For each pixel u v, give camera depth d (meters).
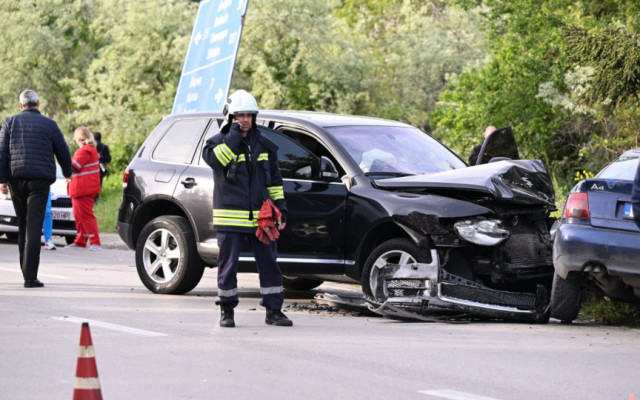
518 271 23.17
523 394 14.42
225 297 20.97
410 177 24.08
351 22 132.00
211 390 14.34
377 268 23.48
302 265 24.75
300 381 15.08
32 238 27.81
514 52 80.56
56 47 108.38
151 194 27.70
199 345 18.36
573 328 21.84
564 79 75.94
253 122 21.33
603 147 76.00
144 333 19.69
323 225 24.52
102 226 59.81
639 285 20.77
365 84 99.38
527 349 18.50
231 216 20.97
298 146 25.39
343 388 14.60
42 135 27.75
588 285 22.66
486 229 22.47
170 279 27.16
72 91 104.81
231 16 41.31
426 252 22.72
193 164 27.31
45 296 25.88
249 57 94.56
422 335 20.19
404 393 14.32
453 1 87.38
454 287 22.27
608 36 48.88
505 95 81.19
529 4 80.44
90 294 26.73
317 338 19.52
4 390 14.20
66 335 19.17
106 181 85.81
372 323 22.16
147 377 15.22
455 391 14.52
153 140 28.75
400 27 111.19
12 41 108.81
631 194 20.83
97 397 10.70
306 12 96.50
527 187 23.78
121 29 100.50
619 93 49.50
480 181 22.78
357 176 24.39
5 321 20.98
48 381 14.84
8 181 27.92
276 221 21.22
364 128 26.12
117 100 103.56
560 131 80.88
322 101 96.56
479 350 18.30
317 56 96.06
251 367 16.17
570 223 21.52
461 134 85.56
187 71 44.47
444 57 104.31
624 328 22.05
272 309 21.47
